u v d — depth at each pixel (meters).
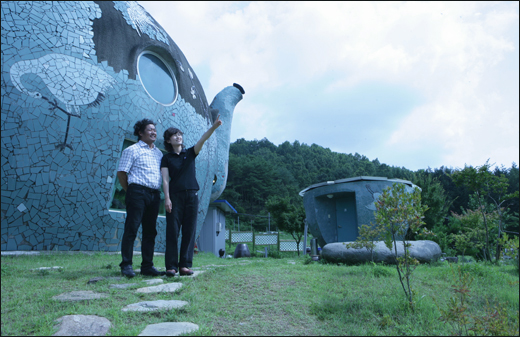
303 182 71.81
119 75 6.70
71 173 5.96
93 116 6.21
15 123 5.49
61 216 5.92
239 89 12.29
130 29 7.26
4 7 5.72
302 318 2.81
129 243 4.05
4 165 5.41
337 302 3.14
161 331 2.40
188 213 4.37
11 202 5.49
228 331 2.53
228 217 44.56
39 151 5.67
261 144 97.12
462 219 9.65
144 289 3.37
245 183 55.38
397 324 2.70
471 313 2.99
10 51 5.59
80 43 6.33
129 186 4.11
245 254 14.11
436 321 2.73
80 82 6.14
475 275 4.33
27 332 2.35
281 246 24.72
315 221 12.09
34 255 5.55
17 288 3.30
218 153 10.93
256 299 3.26
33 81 5.69
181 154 4.49
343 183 11.22
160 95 7.82
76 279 3.84
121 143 6.57
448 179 24.45
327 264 6.08
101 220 6.35
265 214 52.06
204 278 4.02
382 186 10.90
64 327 2.39
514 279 4.07
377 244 6.14
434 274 4.54
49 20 6.08
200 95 9.36
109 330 2.38
